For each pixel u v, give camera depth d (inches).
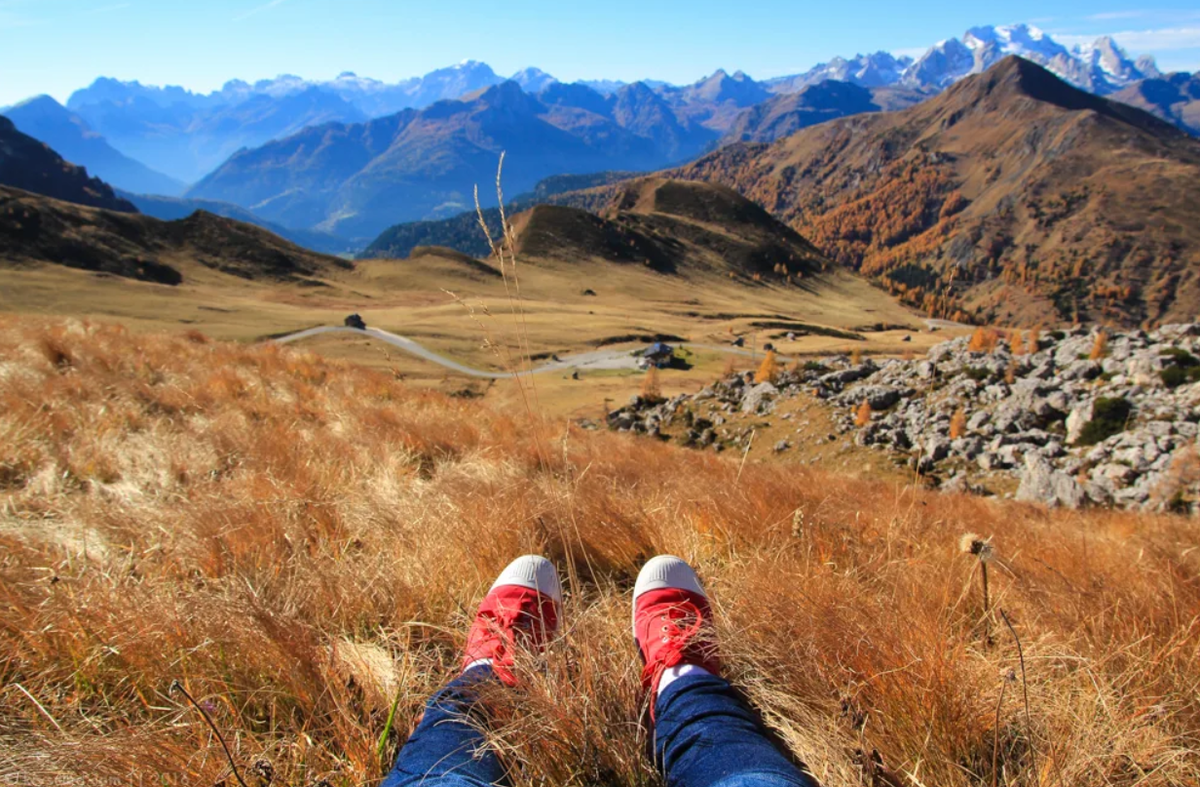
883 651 75.9
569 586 108.1
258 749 66.7
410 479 176.4
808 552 113.2
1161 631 89.4
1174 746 64.9
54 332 392.2
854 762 61.5
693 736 57.6
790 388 1423.5
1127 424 856.9
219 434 201.3
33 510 137.3
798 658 75.9
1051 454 889.5
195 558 109.4
